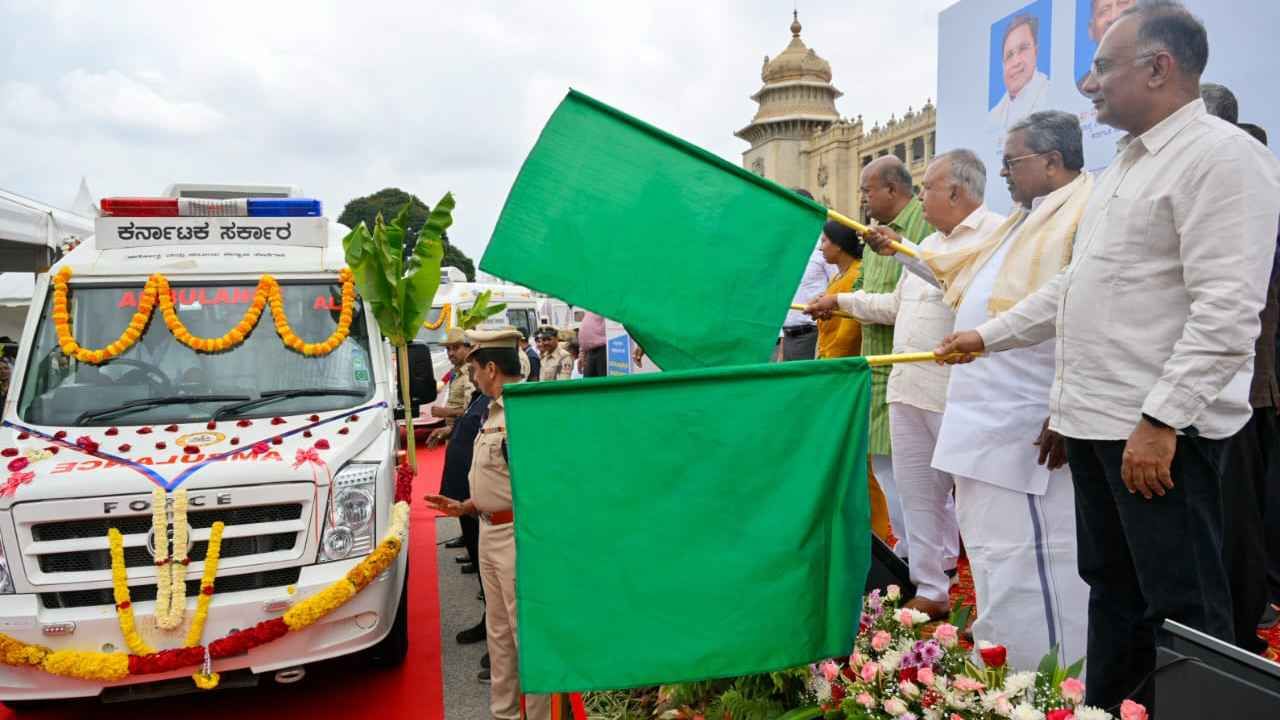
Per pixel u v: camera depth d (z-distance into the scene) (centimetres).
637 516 249
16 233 955
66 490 410
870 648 300
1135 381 262
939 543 436
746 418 255
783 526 252
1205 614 251
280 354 531
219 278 547
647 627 247
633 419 252
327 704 482
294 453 450
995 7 615
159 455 444
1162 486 250
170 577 414
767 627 251
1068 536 329
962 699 257
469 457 582
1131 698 264
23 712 477
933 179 398
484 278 2086
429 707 477
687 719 309
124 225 551
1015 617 333
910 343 429
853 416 261
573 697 326
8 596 405
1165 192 254
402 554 498
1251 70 453
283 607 423
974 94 640
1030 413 330
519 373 426
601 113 292
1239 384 261
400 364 558
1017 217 357
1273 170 247
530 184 285
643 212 286
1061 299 282
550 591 245
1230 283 239
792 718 281
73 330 519
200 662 409
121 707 482
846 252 554
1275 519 441
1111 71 263
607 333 1038
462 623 611
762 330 286
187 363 519
